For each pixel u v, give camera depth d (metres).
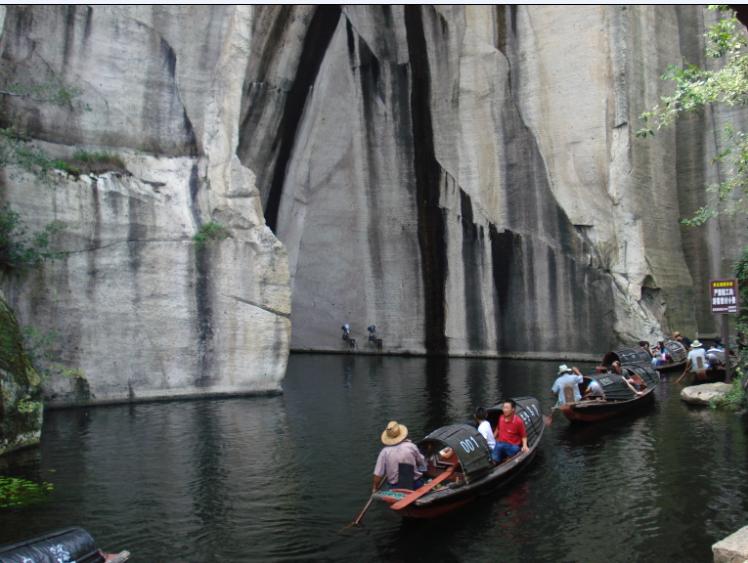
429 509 7.88
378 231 28.19
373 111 27.56
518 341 25.03
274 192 27.62
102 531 7.69
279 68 25.05
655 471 9.73
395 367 23.36
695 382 17.73
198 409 15.04
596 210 23.44
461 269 26.41
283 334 17.62
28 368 12.13
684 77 11.48
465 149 26.06
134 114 17.05
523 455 9.61
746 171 12.72
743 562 6.25
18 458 10.80
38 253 14.45
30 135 15.49
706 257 26.33
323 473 9.95
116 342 15.86
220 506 8.53
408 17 26.48
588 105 23.52
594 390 13.65
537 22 24.53
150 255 16.41
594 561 6.82
